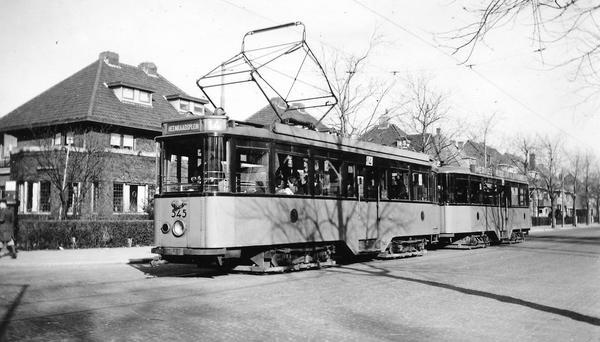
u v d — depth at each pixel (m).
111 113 30.03
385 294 10.66
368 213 16.92
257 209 13.01
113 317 8.31
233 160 12.59
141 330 7.43
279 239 13.52
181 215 12.59
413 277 13.42
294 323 7.92
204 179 12.40
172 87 38.62
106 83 32.31
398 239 18.94
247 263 14.23
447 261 18.14
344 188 15.91
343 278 13.11
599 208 100.56
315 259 15.03
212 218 12.23
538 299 10.29
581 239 35.34
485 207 26.45
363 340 6.93
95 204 28.00
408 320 8.21
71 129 28.47
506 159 62.88
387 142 40.97
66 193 24.77
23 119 27.53
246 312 8.73
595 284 12.51
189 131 12.67
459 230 24.20
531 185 67.75
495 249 24.97
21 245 20.77
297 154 14.27
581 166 77.56
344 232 15.78
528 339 7.11
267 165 13.37
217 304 9.45
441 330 7.56
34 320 8.09
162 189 12.97
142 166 31.19
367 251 16.75
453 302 9.84
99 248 21.80
